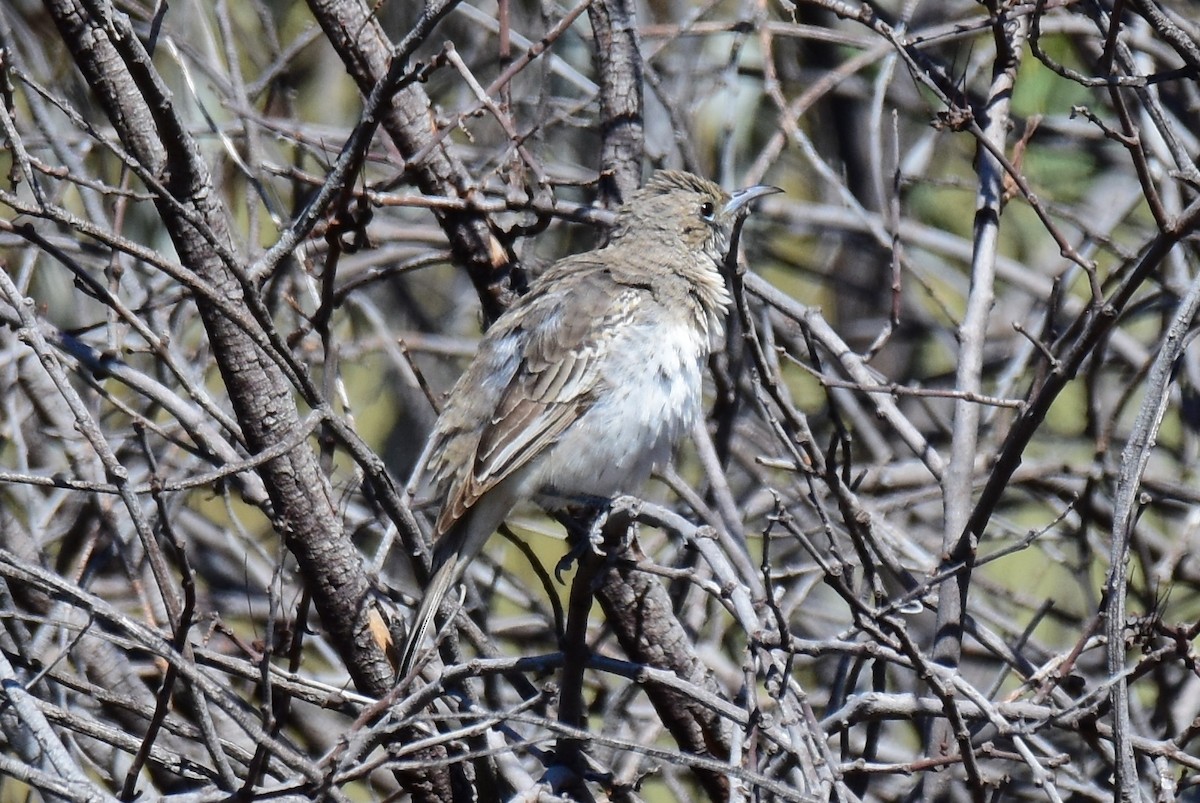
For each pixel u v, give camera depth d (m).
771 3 15.79
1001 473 9.74
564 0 15.79
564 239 15.71
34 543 11.46
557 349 10.73
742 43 13.91
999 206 11.23
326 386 10.03
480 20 14.50
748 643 8.03
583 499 10.79
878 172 13.46
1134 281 8.98
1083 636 8.93
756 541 14.41
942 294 17.52
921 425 16.08
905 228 15.77
